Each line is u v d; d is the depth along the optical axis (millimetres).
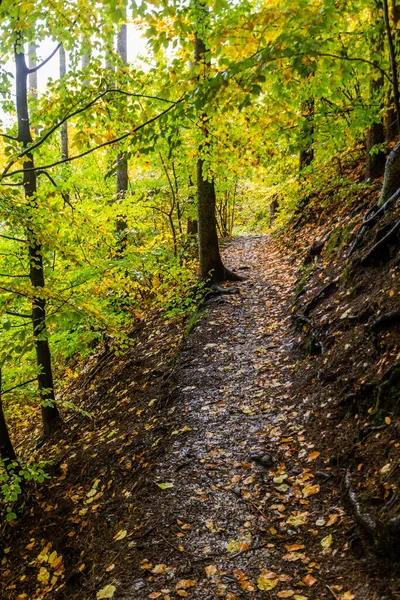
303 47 2914
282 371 6066
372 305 5219
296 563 3109
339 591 2764
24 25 4984
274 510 3688
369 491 3289
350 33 4109
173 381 6688
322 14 2975
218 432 5031
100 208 7973
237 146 5086
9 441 5906
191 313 9188
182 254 11961
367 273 5965
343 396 4570
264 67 3047
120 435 6129
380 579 2715
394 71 3002
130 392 7488
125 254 8305
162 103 4703
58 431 7816
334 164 11648
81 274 7254
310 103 6742
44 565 4359
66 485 5703
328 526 3336
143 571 3336
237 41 3189
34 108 6371
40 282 6648
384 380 4098
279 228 16625
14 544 5031
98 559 3822
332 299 6457
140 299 10961
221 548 3400
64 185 7031
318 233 10391
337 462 3918
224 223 22594
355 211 8102
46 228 5664
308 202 13102
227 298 9148
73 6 4879
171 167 11539
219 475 4285
